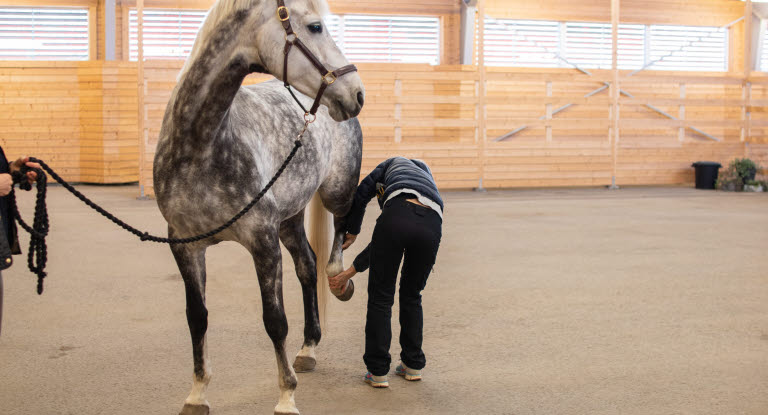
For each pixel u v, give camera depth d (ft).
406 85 50.26
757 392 10.71
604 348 12.91
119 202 37.42
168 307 15.81
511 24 54.29
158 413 9.98
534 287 17.90
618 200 40.50
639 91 54.29
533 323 14.56
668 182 51.06
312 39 8.81
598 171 49.34
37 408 10.05
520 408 10.13
